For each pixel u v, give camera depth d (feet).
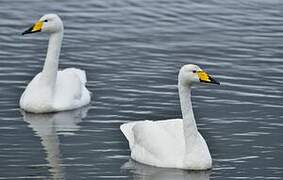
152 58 87.20
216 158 64.23
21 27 95.55
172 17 100.83
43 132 69.46
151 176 61.00
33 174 60.64
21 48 89.25
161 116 72.54
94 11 102.17
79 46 90.38
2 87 78.89
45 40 92.32
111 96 77.10
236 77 82.12
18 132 69.36
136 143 64.69
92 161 63.31
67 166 62.28
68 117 73.56
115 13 101.65
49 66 76.23
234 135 68.39
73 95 75.92
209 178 60.75
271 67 85.15
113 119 72.13
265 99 76.38
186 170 62.13
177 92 77.97
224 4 106.01
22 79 80.74
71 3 104.73
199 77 62.49
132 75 82.17
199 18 100.58
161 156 62.90
